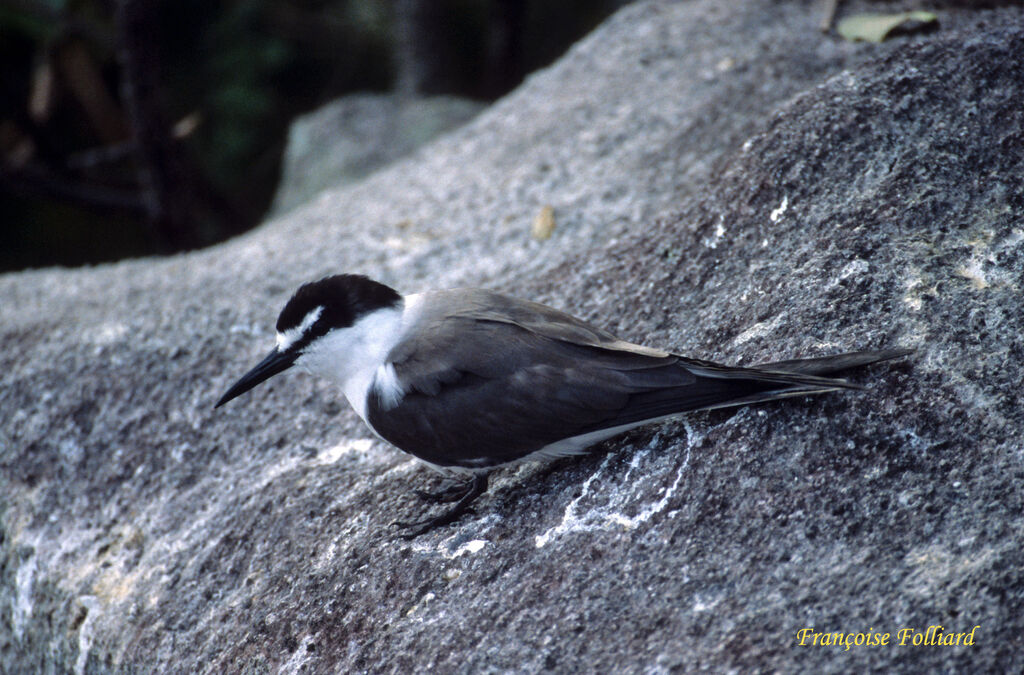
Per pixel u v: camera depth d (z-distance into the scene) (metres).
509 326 7.41
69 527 9.86
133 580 9.06
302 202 20.20
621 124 12.51
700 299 8.44
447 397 7.29
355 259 11.90
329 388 9.95
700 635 6.03
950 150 8.12
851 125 8.50
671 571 6.45
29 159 20.19
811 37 12.30
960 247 7.52
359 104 21.55
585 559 6.79
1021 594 5.68
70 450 10.24
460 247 11.59
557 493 7.42
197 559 8.78
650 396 6.94
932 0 12.09
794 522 6.41
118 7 16.08
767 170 8.63
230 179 23.86
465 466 7.49
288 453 9.44
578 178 11.94
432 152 14.54
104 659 8.70
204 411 10.05
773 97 11.22
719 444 6.98
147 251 24.77
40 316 11.98
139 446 10.04
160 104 17.20
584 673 6.14
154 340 10.80
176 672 8.08
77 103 21.53
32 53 22.64
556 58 24.14
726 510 6.62
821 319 7.40
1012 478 6.22
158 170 17.80
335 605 7.52
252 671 7.64
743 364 7.46
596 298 9.20
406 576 7.35
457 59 24.53
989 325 6.98
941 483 6.32
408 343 7.55
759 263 8.23
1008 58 8.57
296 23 23.80
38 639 9.65
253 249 13.12
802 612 5.93
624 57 14.09
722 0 14.52
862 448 6.61
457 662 6.54
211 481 9.55
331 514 8.34
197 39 23.33
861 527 6.27
